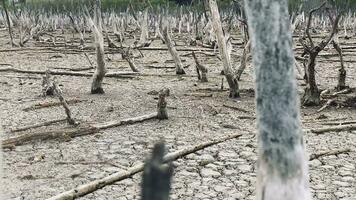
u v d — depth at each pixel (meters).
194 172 9.62
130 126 11.86
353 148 10.67
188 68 20.91
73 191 8.81
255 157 10.23
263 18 2.97
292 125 3.02
